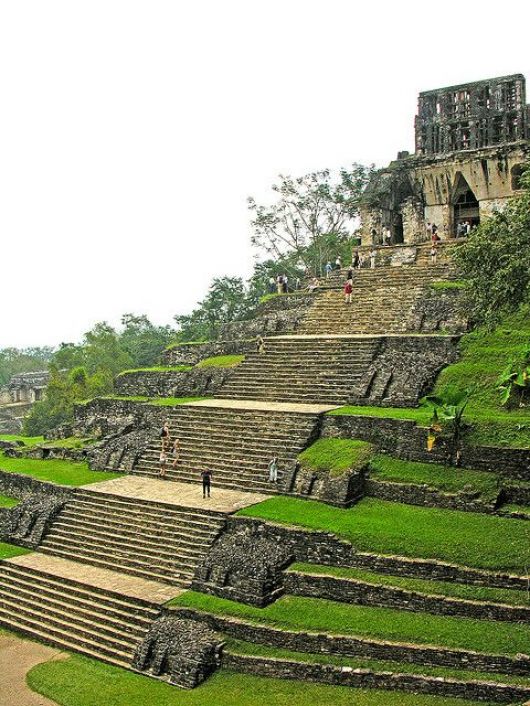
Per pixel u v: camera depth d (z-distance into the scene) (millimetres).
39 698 17094
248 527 21672
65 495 26812
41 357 144625
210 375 34094
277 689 16562
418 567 18406
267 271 67438
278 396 30562
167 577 21062
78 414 36625
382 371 28672
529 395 24391
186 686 17094
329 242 63094
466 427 22812
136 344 77688
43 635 20297
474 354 28375
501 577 17516
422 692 15773
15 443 37875
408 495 22125
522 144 44531
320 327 36406
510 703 15016
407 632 16719
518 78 45562
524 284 21984
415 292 36094
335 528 20250
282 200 63312
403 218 48375
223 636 18141
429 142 48719
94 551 23234
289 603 18719
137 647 18516
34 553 24281
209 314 65688
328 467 23719
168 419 30422
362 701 15750
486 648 15844
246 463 26078
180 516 23297
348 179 62781
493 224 23016
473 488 21250
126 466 28938
